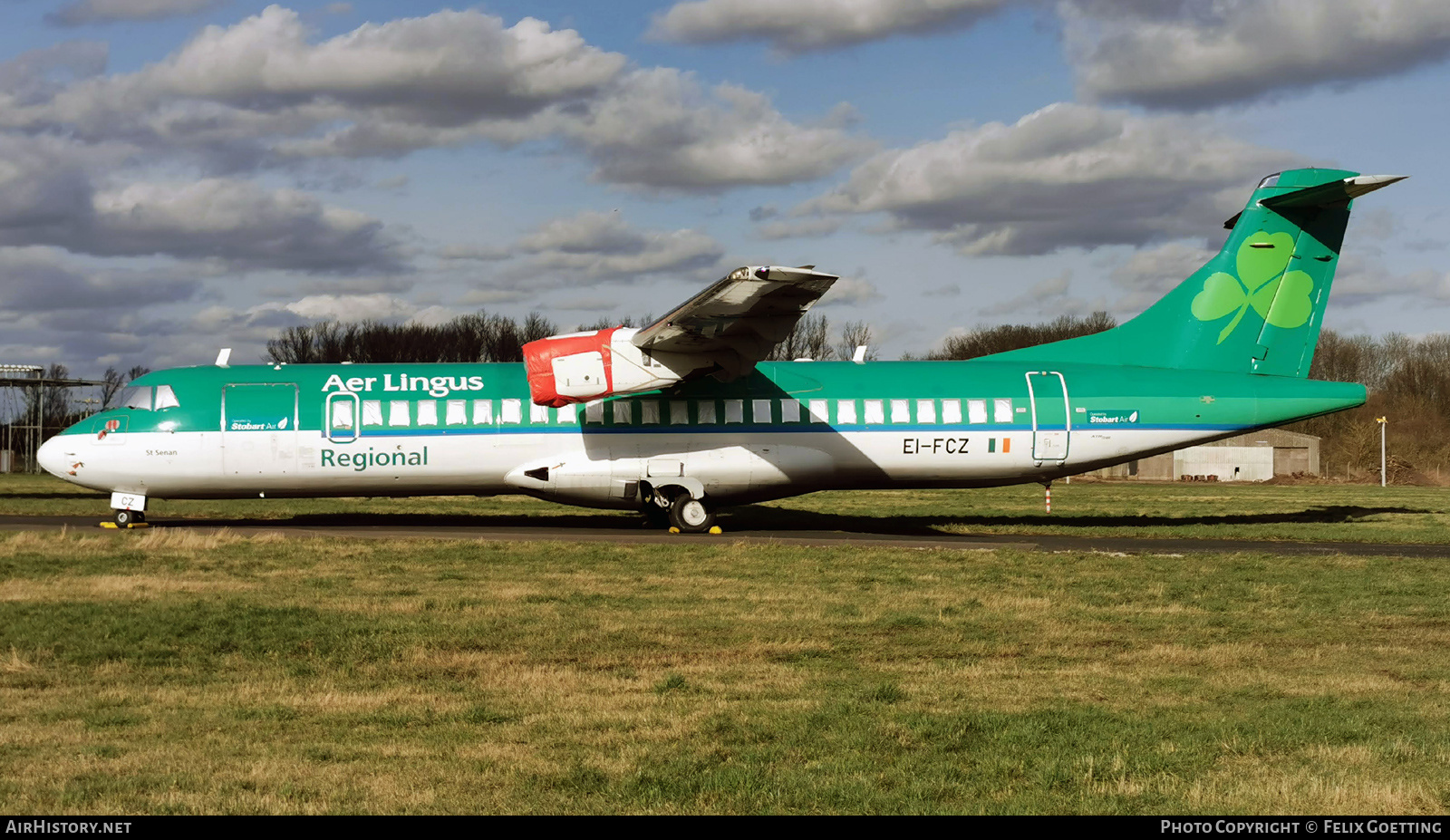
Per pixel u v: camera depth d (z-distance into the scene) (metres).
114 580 15.61
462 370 23.98
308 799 6.92
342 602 14.01
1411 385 94.62
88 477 22.80
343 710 9.08
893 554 19.27
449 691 9.74
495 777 7.39
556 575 16.56
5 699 9.41
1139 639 12.26
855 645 11.81
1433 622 13.36
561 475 23.17
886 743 8.26
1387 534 24.47
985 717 8.91
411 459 23.14
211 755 7.82
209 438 22.89
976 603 14.35
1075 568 17.72
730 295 19.33
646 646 11.70
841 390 24.14
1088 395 24.52
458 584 15.58
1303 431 81.31
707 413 23.59
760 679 10.29
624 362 22.28
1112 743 8.27
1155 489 52.38
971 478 24.55
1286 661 11.17
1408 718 8.95
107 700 9.37
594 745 8.16
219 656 11.09
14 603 13.58
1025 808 6.91
